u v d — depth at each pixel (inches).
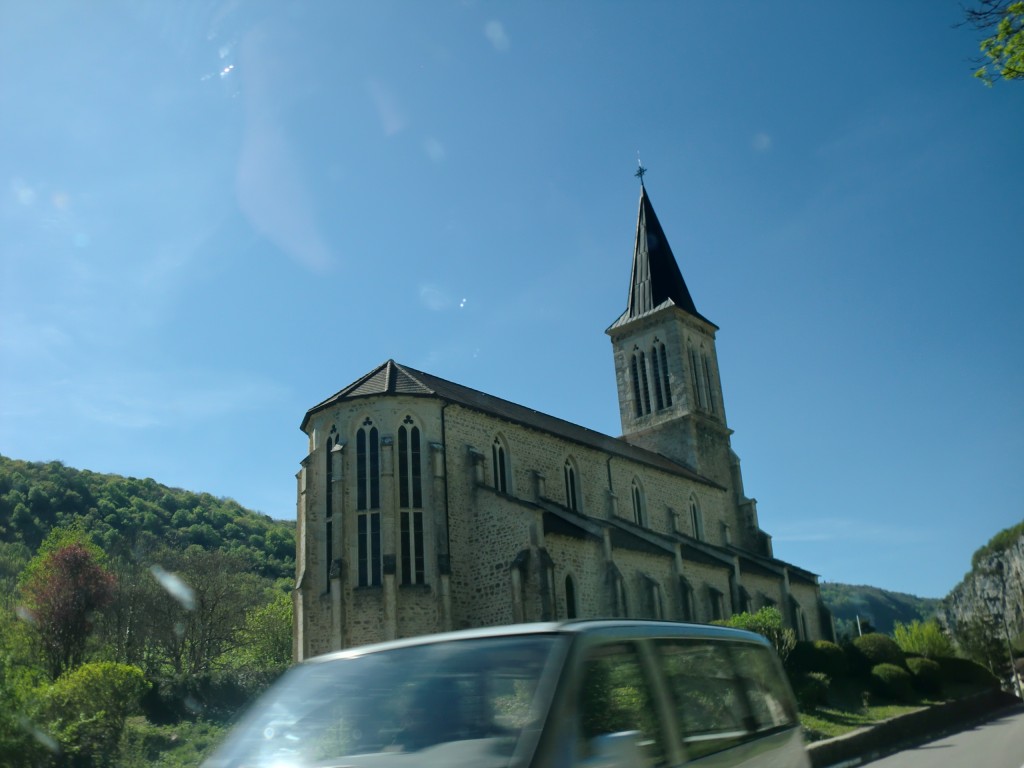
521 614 1326.3
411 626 1336.1
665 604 1614.2
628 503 1941.4
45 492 3595.0
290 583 3533.5
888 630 7568.9
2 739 690.2
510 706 185.3
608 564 1473.9
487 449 1568.7
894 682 1648.6
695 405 2402.8
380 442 1419.8
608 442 2090.3
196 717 1272.1
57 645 1822.1
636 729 202.8
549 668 190.2
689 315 2474.2
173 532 3742.6
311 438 1540.4
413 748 183.8
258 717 217.2
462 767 172.1
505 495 1418.6
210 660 2250.2
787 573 2126.0
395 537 1373.0
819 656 1683.1
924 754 829.2
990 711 1437.0
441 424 1472.7
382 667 216.2
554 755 172.1
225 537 4138.8
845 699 1540.4
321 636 1369.3
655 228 2610.7
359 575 1369.3
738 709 263.7
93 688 874.8
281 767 191.2
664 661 232.4
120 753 825.5
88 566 2011.6
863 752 842.8
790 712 307.9
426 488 1419.8
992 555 6058.1
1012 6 449.7
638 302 2551.7
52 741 734.5
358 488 1413.6
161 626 2202.3
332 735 198.5
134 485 4247.0
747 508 2393.0
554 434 1732.3
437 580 1363.2
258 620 2375.7
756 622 1430.9
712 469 2390.5
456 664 205.3
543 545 1365.7
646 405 2471.7
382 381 1523.1
